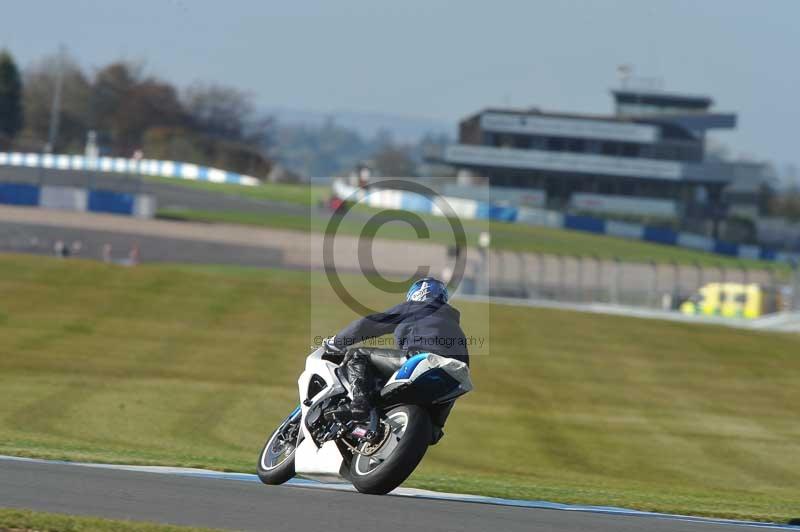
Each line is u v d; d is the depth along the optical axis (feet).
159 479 102.78
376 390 97.40
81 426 239.30
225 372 333.01
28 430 225.76
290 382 324.60
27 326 390.83
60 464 113.60
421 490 114.32
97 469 109.91
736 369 418.10
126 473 106.93
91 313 426.10
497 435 269.03
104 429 238.07
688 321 548.31
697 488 209.97
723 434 291.58
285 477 105.40
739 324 599.98
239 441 237.86
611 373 388.57
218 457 187.01
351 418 96.32
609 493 143.13
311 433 99.45
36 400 268.41
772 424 315.17
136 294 474.08
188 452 202.80
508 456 243.60
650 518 96.37
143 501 85.61
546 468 230.68
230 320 432.66
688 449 265.54
